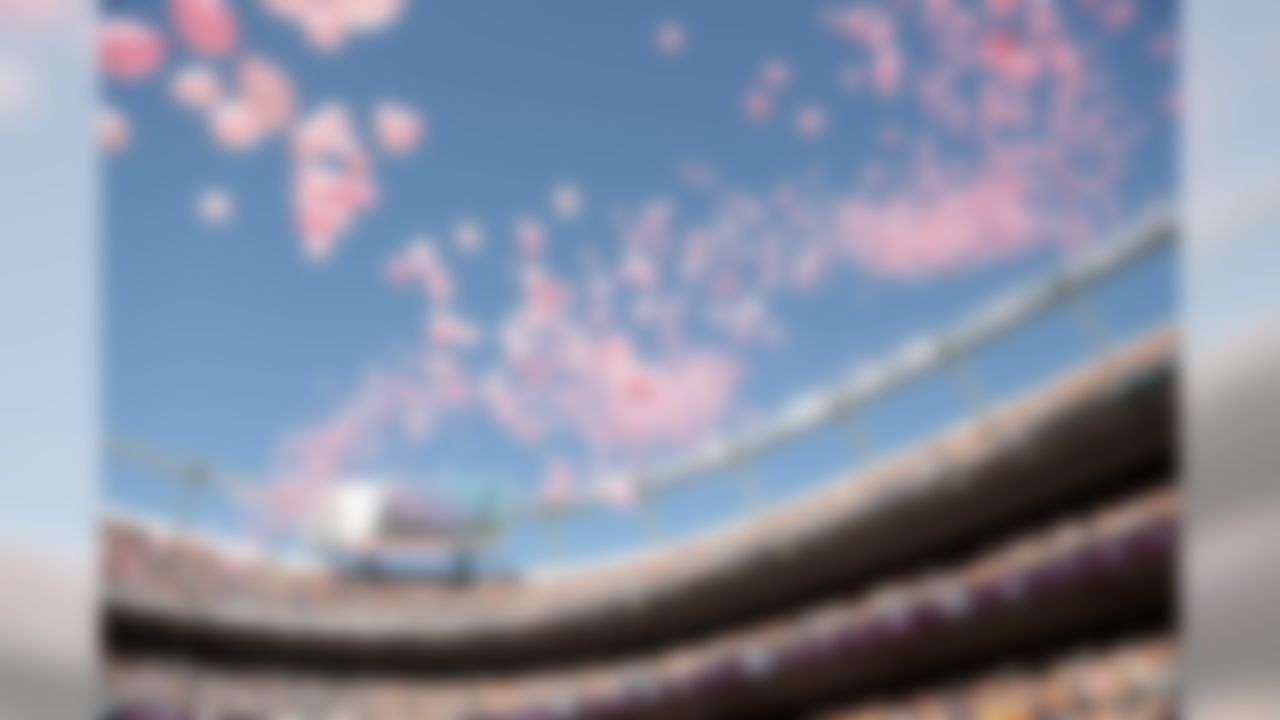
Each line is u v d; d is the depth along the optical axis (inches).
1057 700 370.0
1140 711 339.6
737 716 494.3
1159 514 355.3
